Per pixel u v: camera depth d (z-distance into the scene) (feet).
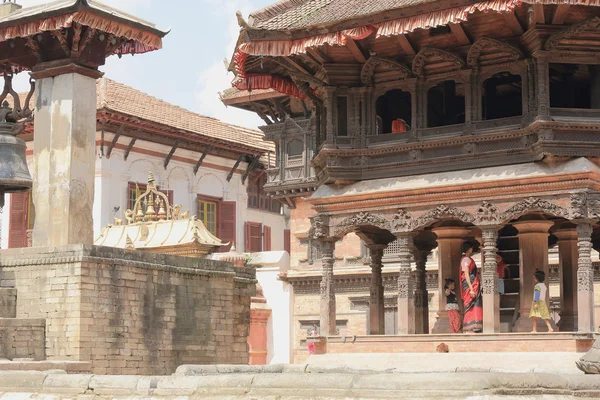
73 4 95.71
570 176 73.87
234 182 193.67
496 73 81.15
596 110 76.13
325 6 85.61
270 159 203.21
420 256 92.79
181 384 46.47
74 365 81.00
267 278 168.55
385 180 82.64
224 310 108.68
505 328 85.20
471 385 38.17
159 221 120.88
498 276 85.40
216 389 44.83
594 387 40.93
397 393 39.27
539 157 75.56
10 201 169.68
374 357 78.84
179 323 101.60
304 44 80.18
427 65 82.33
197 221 118.93
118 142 166.20
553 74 82.07
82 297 89.25
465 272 80.69
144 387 47.98
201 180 185.57
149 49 106.42
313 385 41.75
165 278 100.07
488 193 77.41
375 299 89.35
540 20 75.00
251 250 197.47
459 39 79.77
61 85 100.01
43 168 100.27
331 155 84.38
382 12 75.77
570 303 84.38
